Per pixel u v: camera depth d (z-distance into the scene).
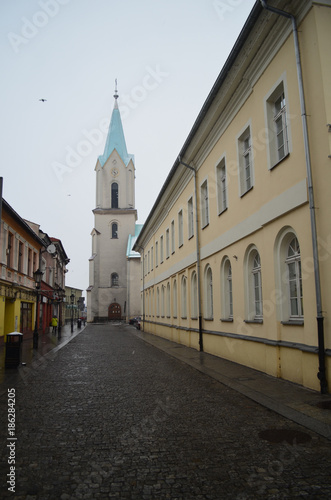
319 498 3.78
